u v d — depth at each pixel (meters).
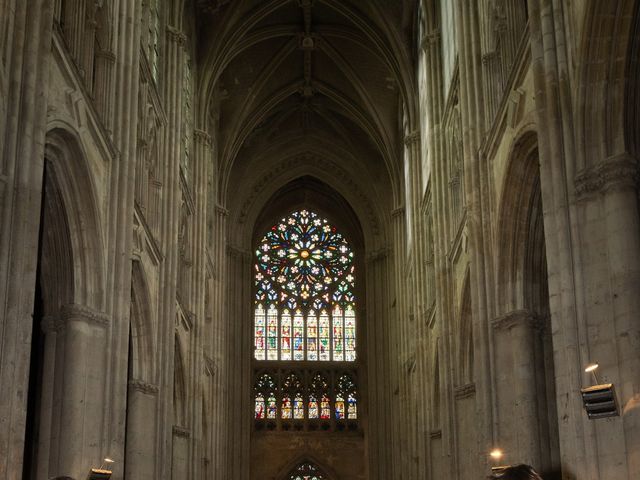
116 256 21.50
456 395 30.02
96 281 20.55
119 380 20.84
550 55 17.12
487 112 24.47
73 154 19.19
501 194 22.06
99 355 20.36
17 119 15.23
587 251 15.73
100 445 20.11
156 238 29.11
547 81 17.05
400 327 47.25
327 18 44.94
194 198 38.69
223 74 47.09
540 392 21.77
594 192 15.84
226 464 49.03
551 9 17.39
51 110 17.47
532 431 21.41
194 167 39.19
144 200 27.42
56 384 19.67
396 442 48.88
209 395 42.75
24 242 14.87
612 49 15.71
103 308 20.59
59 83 18.02
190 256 36.84
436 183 33.41
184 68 34.53
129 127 22.78
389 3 40.91
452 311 31.27
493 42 24.64
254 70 47.38
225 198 49.16
